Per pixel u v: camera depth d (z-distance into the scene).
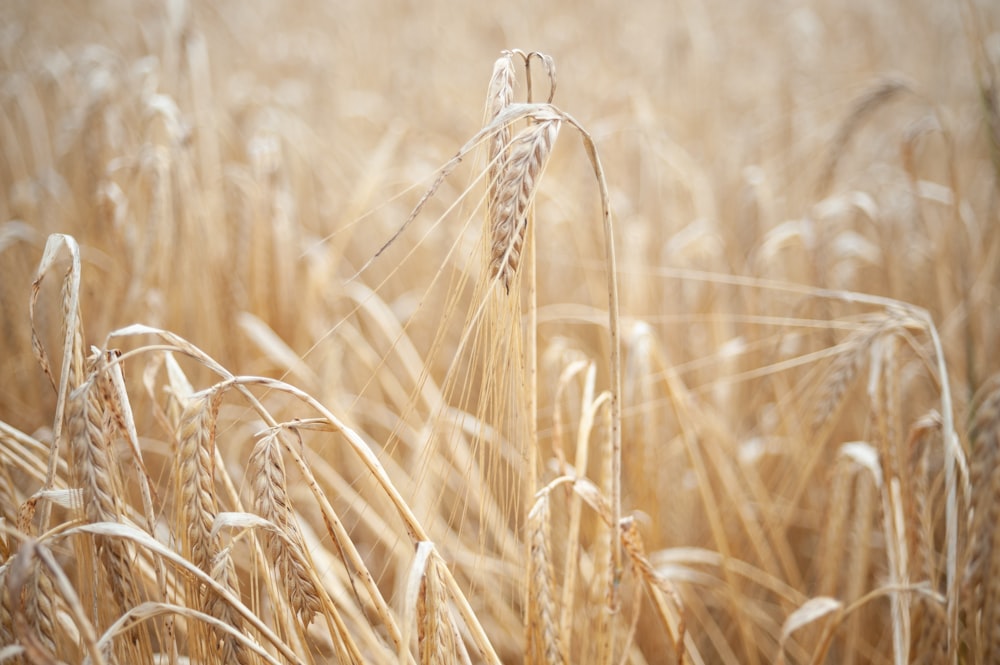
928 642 0.73
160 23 1.55
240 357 1.02
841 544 0.84
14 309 1.04
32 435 0.97
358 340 1.03
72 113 1.26
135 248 0.95
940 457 0.87
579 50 2.04
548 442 0.99
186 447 0.62
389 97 1.74
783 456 1.02
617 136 1.45
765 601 0.99
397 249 1.31
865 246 1.10
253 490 0.63
